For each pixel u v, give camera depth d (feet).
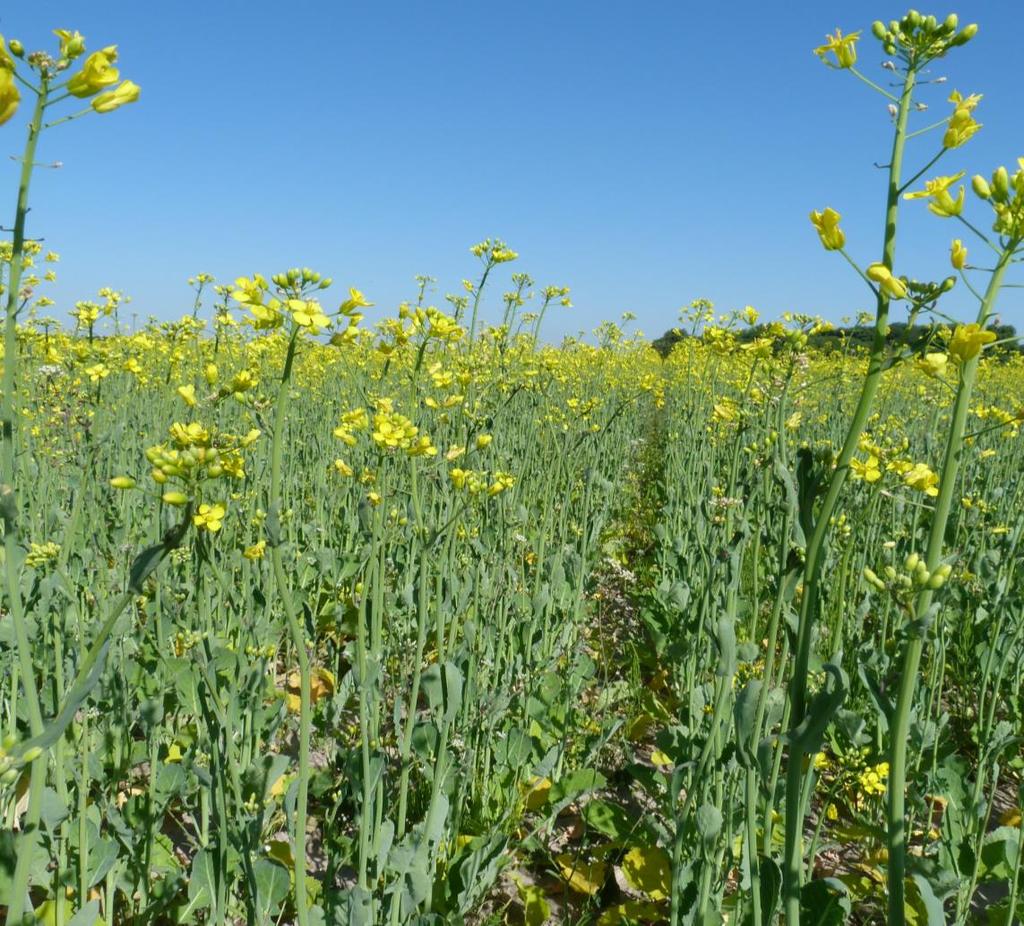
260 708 9.29
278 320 6.12
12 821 7.62
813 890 6.73
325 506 18.98
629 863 9.32
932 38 5.04
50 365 15.60
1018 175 4.62
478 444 10.00
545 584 13.79
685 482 20.84
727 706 7.82
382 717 10.29
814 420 27.91
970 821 9.20
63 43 4.78
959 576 13.91
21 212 4.85
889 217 5.11
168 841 8.85
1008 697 12.98
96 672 4.63
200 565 10.50
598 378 37.06
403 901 7.18
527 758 10.87
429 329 9.95
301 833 5.89
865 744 10.98
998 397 40.65
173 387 20.84
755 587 9.46
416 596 11.46
